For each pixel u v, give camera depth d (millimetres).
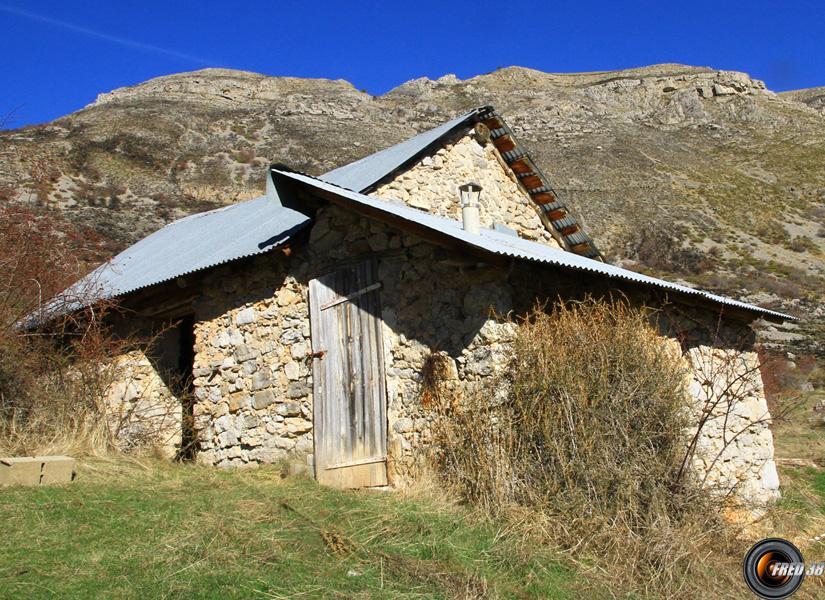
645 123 81938
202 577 4828
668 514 6133
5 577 4664
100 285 11500
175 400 10406
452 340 7477
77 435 8633
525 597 4996
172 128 61625
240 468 9047
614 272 8141
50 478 7000
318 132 67438
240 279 9594
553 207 11977
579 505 6043
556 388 6523
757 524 7641
